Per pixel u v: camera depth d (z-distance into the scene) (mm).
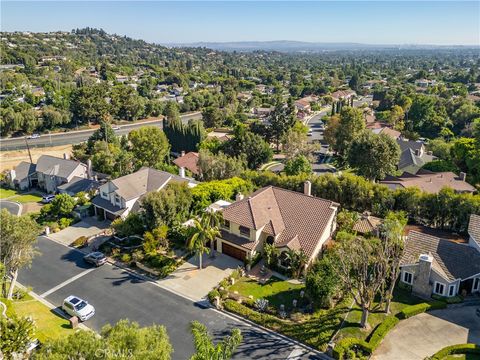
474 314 32625
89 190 66312
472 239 38719
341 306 33719
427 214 49781
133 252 44250
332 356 28172
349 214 48469
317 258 40656
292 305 34344
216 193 53406
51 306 35312
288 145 95250
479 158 67938
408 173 73375
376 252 34500
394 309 33219
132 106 148875
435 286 34719
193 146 105188
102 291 37562
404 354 28094
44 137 124750
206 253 43375
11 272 36062
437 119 122562
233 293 35812
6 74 182125
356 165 69562
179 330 31672
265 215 42750
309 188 50281
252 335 30906
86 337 19375
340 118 95188
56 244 48250
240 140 91062
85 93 138375
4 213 35312
